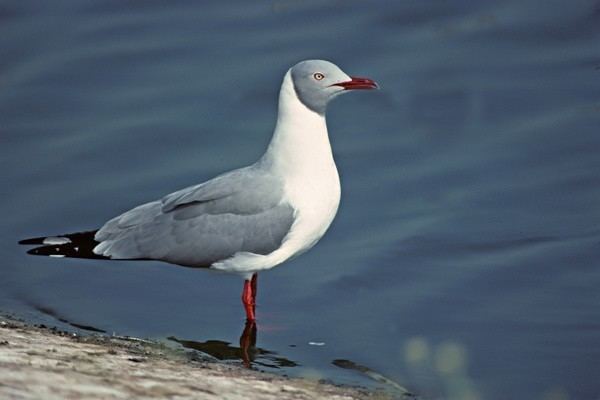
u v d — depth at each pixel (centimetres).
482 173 1670
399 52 2020
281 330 1285
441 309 1336
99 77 1972
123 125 1817
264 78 1933
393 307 1345
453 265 1444
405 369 1172
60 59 2033
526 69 1948
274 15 2144
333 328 1291
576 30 2052
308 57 1998
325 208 1266
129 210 1455
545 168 1677
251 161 1719
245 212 1259
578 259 1437
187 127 1809
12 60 2044
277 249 1268
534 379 1166
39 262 1463
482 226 1534
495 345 1245
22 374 845
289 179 1256
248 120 1834
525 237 1500
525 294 1369
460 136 1775
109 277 1427
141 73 1980
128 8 2197
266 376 1038
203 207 1273
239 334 1273
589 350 1227
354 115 1847
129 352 1067
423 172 1681
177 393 870
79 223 1562
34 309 1320
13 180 1675
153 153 1747
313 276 1430
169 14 2170
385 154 1734
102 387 843
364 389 1098
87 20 2167
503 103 1858
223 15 2153
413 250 1483
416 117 1833
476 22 2094
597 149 1708
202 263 1285
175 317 1317
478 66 1964
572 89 1884
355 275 1427
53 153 1745
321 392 989
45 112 1866
